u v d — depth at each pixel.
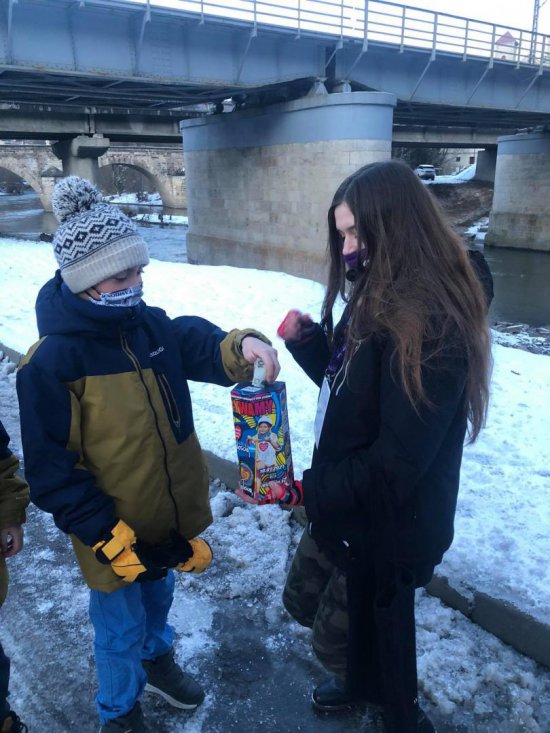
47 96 26.44
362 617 1.66
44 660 2.49
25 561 3.16
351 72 22.81
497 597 2.47
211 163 28.28
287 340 2.03
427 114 31.06
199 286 10.34
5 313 8.16
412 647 1.58
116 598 1.87
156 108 30.20
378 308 1.48
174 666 2.22
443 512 1.58
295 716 2.20
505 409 4.82
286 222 24.28
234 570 3.00
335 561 1.72
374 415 1.56
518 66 26.67
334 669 1.91
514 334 15.65
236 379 1.94
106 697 1.90
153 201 72.06
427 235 1.51
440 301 1.44
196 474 1.95
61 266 1.66
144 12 17.88
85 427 1.71
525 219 38.31
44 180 59.09
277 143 23.94
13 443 4.52
